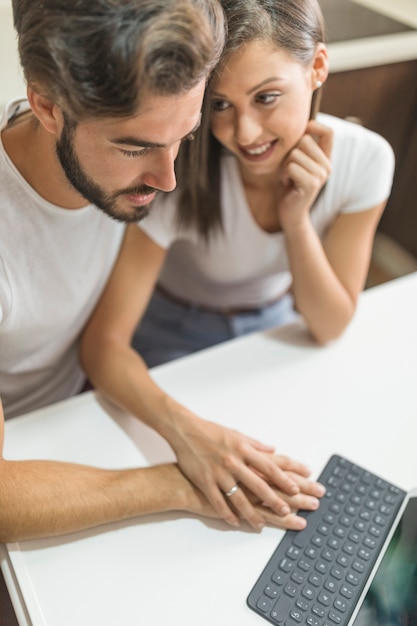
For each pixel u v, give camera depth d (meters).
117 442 0.86
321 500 0.79
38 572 0.71
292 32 0.78
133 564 0.72
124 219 0.76
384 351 1.00
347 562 0.73
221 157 1.00
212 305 1.31
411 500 0.77
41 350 1.02
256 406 0.90
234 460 0.79
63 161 0.69
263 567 0.73
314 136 0.98
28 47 0.57
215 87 0.80
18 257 0.85
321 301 0.99
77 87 0.55
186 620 0.68
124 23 0.52
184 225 1.06
